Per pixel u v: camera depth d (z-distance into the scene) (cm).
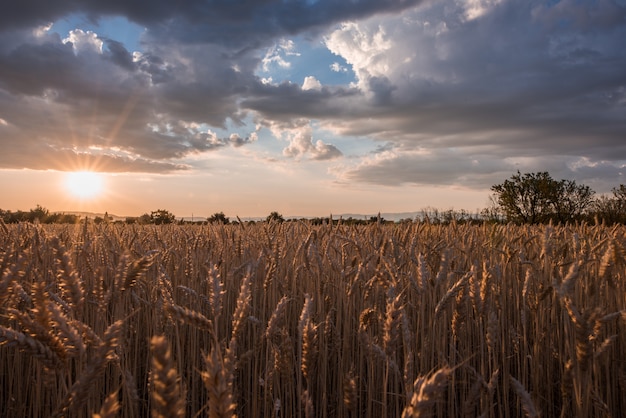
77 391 179
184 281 546
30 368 440
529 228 808
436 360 417
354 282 410
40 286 195
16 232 537
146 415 426
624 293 450
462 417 365
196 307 440
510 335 472
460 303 320
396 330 272
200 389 442
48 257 512
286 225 812
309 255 487
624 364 427
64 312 307
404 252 507
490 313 317
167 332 387
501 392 459
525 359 421
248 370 418
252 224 888
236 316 234
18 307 370
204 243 615
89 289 461
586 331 266
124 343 335
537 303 414
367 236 604
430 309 416
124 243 570
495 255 615
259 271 554
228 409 151
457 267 516
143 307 503
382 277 366
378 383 400
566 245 550
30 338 186
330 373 468
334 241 607
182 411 132
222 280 531
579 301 439
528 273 410
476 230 799
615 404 413
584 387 291
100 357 183
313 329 271
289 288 513
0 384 447
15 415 422
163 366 129
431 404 166
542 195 2778
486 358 469
